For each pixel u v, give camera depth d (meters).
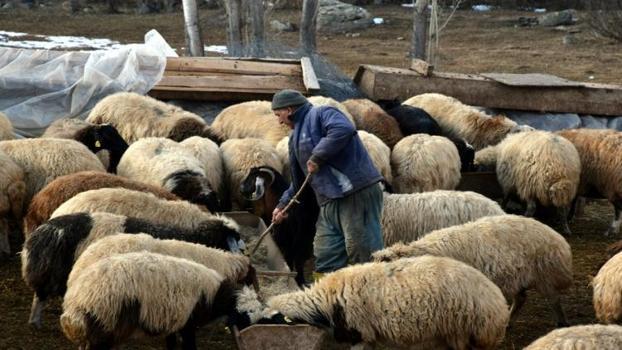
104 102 12.90
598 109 15.80
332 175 8.07
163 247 7.51
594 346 5.80
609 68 26.38
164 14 37.69
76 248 7.74
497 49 29.94
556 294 8.23
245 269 7.86
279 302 7.14
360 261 8.19
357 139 8.13
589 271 10.32
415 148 11.41
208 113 14.81
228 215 9.94
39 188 10.25
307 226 9.15
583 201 12.92
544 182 11.34
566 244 8.12
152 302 6.76
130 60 14.67
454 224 9.13
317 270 8.52
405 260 7.14
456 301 6.81
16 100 14.05
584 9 37.25
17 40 28.12
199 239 8.23
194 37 20.47
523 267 7.93
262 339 6.81
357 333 7.00
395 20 36.75
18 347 7.80
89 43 28.36
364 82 15.70
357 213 8.12
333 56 27.88
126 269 6.71
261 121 12.55
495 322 6.91
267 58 16.70
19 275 9.58
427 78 15.37
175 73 15.42
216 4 38.69
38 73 14.35
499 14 38.78
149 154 10.67
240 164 11.03
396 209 9.20
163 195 9.38
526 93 15.59
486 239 7.91
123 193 8.58
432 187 11.34
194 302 6.99
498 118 13.49
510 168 11.82
